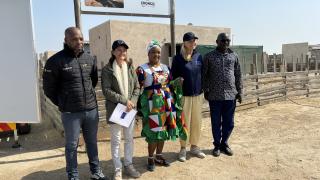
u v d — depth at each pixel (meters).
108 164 5.36
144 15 6.82
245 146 6.17
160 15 7.09
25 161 5.69
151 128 4.73
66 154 4.22
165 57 24.30
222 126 5.66
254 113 9.34
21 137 7.57
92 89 4.31
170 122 4.83
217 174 4.82
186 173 4.88
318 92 12.71
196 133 5.51
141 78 4.75
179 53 5.26
